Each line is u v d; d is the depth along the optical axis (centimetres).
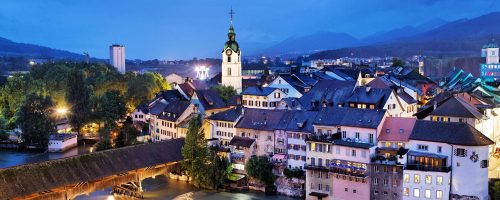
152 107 18575
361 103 13275
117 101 19412
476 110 11919
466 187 9900
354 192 10875
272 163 12388
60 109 19162
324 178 11288
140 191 11900
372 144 10844
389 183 10462
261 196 11950
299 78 18312
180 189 12550
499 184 9988
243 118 13450
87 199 11825
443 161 10038
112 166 11512
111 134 17750
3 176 9756
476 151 9812
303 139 12031
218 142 13962
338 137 11444
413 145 10525
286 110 13112
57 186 10325
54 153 17000
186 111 16150
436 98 14125
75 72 19125
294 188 11856
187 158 12838
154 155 12569
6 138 18212
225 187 12475
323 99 14325
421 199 10194
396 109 13462
